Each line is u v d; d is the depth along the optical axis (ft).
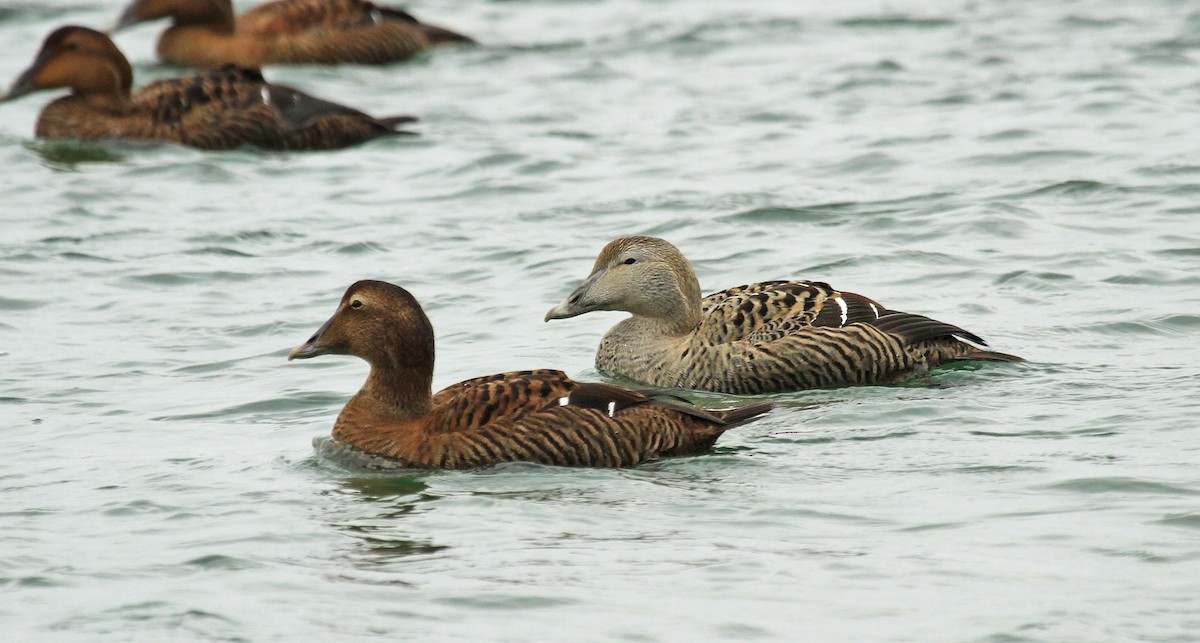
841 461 38.40
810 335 46.60
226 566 32.42
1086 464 36.96
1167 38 93.30
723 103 83.46
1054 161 69.15
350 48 95.09
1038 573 31.09
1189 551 31.76
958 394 43.70
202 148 77.15
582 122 80.59
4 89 87.97
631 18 108.27
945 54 92.89
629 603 30.35
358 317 39.88
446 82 90.89
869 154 71.61
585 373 49.14
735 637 28.91
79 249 60.75
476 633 29.27
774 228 61.77
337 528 34.55
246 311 53.72
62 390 45.80
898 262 56.90
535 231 62.80
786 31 101.96
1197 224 59.57
